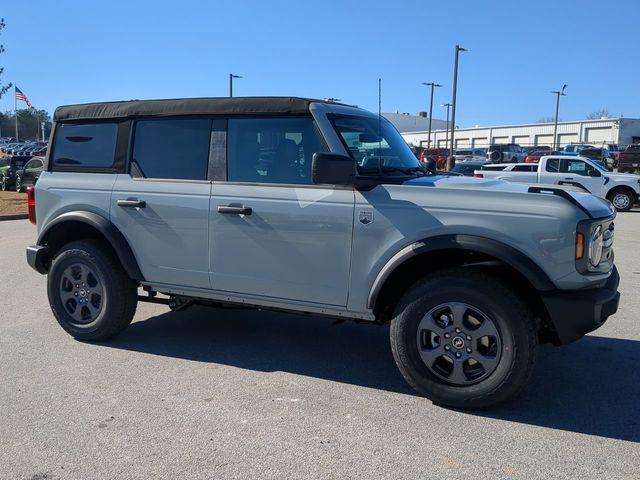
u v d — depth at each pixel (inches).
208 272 189.8
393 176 180.2
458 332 157.6
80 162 213.8
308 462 133.6
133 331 230.8
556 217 150.5
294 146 179.8
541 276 150.7
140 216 198.4
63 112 219.3
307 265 175.0
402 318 162.7
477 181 180.5
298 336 227.6
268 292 182.5
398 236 162.6
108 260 206.5
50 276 215.0
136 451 138.2
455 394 158.4
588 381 183.3
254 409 160.7
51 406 161.2
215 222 186.2
